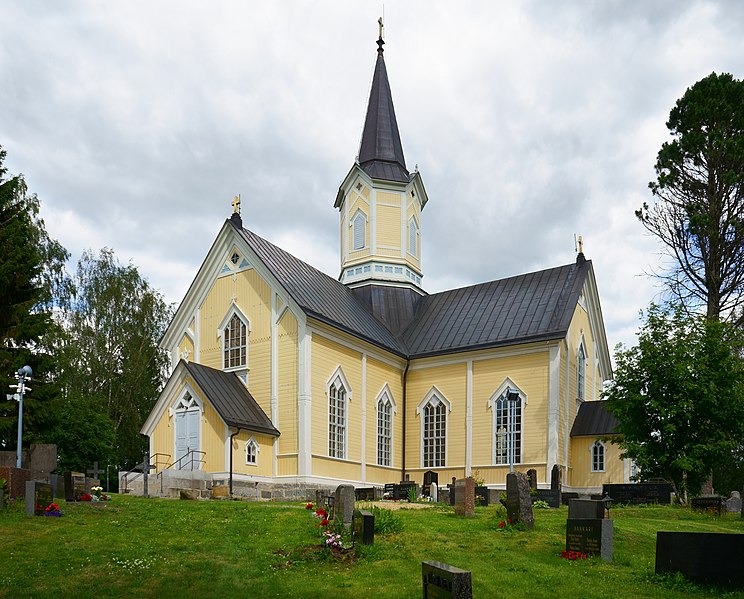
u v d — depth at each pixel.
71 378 56.44
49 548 17.59
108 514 22.44
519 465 41.28
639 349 35.47
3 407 35.38
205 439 36.09
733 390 33.53
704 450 32.91
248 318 40.94
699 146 46.69
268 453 37.59
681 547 15.62
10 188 39.72
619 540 20.17
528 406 41.72
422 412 45.59
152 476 33.19
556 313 43.41
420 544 18.75
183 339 43.84
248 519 21.88
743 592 14.48
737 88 47.06
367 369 43.25
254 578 15.70
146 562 16.64
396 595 14.38
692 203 46.75
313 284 44.41
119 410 58.78
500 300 47.47
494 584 15.29
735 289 45.53
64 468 50.62
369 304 50.19
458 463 43.47
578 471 42.31
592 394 47.38
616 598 14.29
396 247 52.44
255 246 42.12
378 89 55.84
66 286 56.16
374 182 52.62
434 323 48.50
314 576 15.91
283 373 38.84
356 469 41.03
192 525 20.86
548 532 21.05
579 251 47.69
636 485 33.94
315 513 22.38
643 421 34.84
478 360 44.06
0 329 37.75
